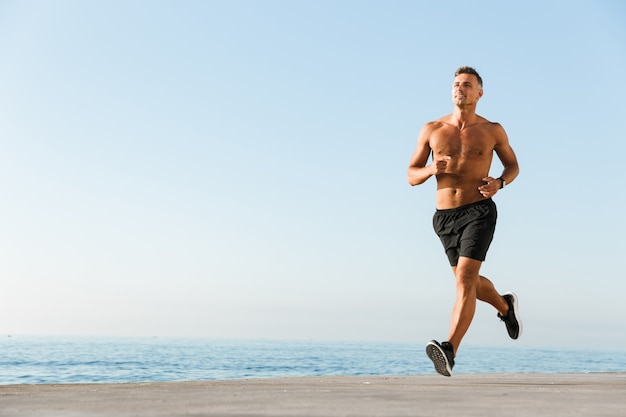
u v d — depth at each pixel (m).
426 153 4.17
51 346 65.25
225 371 23.70
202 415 1.75
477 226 3.87
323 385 3.21
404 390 2.74
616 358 63.59
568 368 41.12
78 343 81.94
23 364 27.23
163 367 25.44
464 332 3.77
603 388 3.02
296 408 1.94
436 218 4.05
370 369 27.52
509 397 2.39
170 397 2.34
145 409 1.91
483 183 3.96
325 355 47.50
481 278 4.25
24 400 2.22
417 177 4.00
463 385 3.23
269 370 25.12
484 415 1.79
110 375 19.38
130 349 55.97
